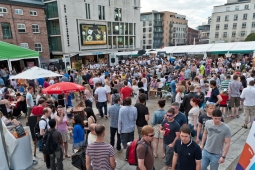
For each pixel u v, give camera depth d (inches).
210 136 135.6
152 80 452.1
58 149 160.2
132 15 1556.3
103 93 309.7
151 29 2753.4
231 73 523.8
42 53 1042.7
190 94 230.8
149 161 117.1
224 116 287.4
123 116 184.7
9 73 606.2
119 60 1334.9
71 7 1134.4
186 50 766.5
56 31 1156.5
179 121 171.6
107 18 1352.1
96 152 117.4
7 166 163.0
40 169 182.4
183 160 118.8
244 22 2139.5
